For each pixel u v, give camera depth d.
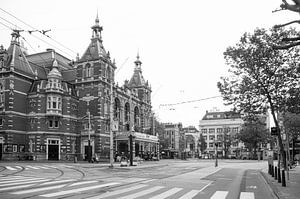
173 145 122.06
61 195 12.32
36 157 53.38
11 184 15.79
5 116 53.34
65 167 33.06
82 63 63.03
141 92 84.50
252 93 22.05
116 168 33.94
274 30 20.67
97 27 63.94
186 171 31.06
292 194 13.80
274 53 20.64
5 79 54.41
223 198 12.95
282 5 8.59
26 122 56.56
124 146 67.25
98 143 59.91
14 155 51.91
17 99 55.03
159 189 15.44
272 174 23.06
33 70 60.78
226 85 22.75
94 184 16.73
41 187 14.73
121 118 70.50
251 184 19.08
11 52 57.16
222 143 103.62
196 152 130.25
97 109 60.81
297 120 34.97
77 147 61.03
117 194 13.18
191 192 14.62
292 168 35.59
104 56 63.38
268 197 13.66
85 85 62.34
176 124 126.31
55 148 56.50
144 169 33.84
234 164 50.25
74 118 60.75
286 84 21.20
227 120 120.38
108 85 64.00
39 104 56.16
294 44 9.74
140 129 81.31
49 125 56.47
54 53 68.62
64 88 59.66
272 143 78.00
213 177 23.88
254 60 21.31
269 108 22.19
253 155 86.62
